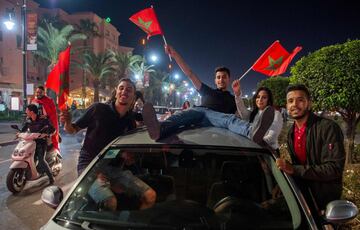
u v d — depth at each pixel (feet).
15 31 120.78
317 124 10.40
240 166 10.21
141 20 16.22
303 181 10.67
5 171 29.99
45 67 126.41
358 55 21.89
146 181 10.47
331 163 9.76
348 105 23.09
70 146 47.16
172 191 10.32
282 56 20.66
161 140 10.44
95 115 13.74
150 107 9.95
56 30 103.71
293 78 25.96
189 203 9.34
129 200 9.48
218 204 9.29
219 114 11.90
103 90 161.99
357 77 21.94
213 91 15.47
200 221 8.39
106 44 186.09
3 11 113.70
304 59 25.13
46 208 20.13
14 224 17.71
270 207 8.81
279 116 14.89
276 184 9.30
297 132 10.95
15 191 22.43
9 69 118.32
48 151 25.26
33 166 22.89
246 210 8.87
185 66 15.58
